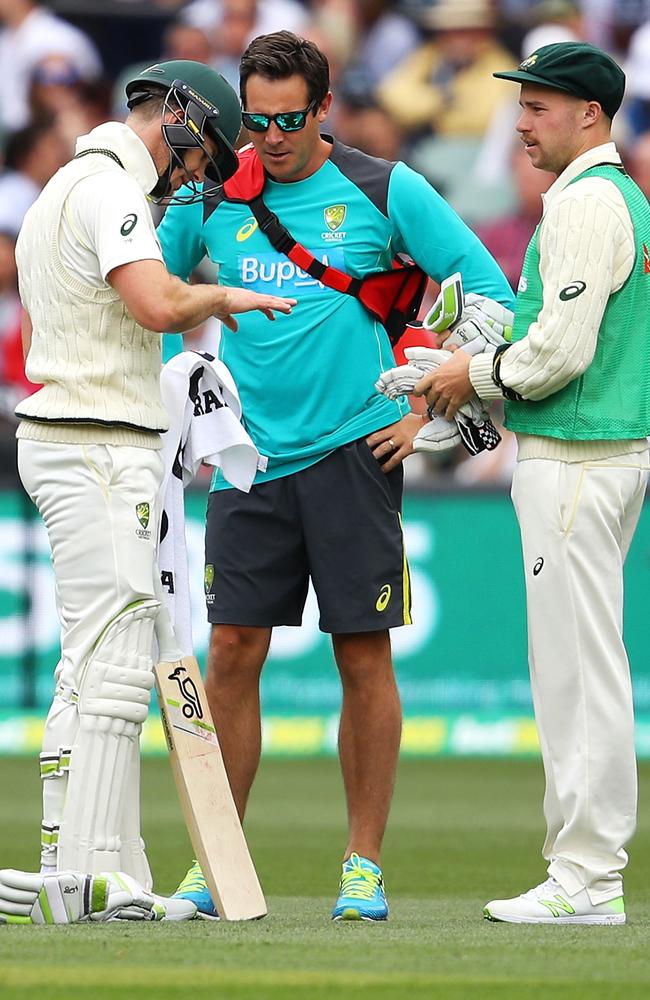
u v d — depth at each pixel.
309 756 37.97
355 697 16.80
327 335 16.77
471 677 38.28
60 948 12.63
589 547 15.14
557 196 15.23
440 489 38.00
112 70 49.31
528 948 13.07
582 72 15.39
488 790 32.06
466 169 48.34
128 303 14.30
